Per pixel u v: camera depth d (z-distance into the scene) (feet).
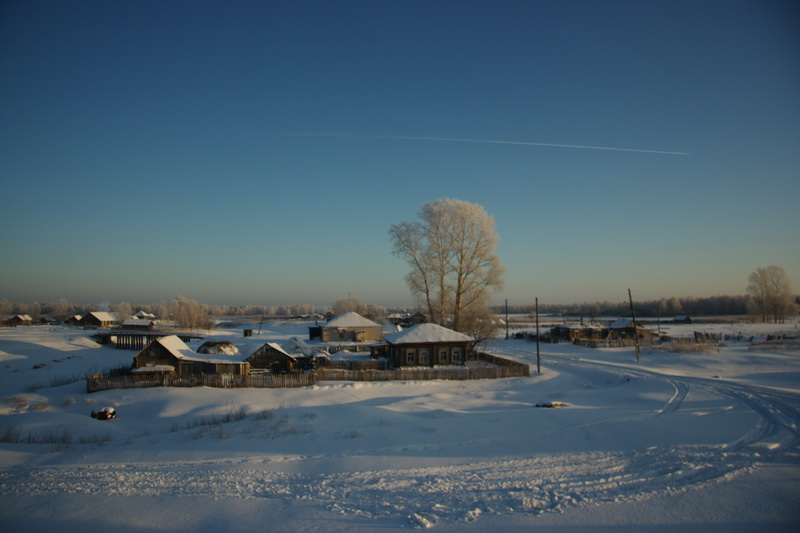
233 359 138.41
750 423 65.72
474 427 67.15
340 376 127.34
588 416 73.67
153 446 62.34
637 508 36.42
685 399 88.79
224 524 35.01
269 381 115.55
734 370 143.33
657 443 56.03
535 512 36.09
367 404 95.66
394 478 45.62
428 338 149.59
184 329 337.31
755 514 34.88
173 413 89.66
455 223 189.16
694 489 40.29
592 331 267.18
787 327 352.90
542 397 102.68
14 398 101.45
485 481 44.04
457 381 130.52
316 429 68.69
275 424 72.23
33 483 46.19
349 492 41.73
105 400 102.83
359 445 58.95
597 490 40.75
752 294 450.71
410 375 129.80
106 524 35.42
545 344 248.32
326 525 34.32
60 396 108.06
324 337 216.13
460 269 190.08
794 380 116.16
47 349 200.85
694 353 177.37
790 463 47.26
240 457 55.06
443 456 53.06
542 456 52.13
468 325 185.98
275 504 38.93
